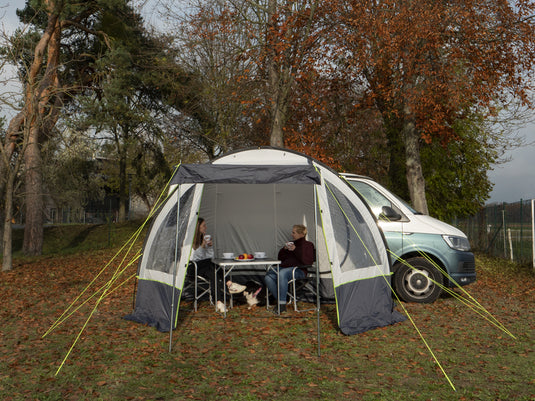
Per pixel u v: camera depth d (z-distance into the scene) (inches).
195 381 190.1
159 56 989.8
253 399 171.3
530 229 570.3
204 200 364.5
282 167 240.5
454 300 353.1
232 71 764.6
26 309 343.0
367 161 914.7
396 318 289.7
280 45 585.9
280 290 308.5
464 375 197.3
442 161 901.8
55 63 850.1
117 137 1080.2
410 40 526.9
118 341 248.5
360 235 291.4
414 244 336.8
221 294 342.0
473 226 796.6
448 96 555.8
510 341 248.2
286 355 224.2
